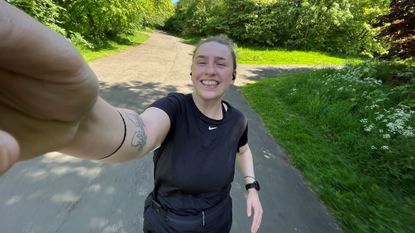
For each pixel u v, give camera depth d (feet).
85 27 37.60
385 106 18.06
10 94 1.17
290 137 15.61
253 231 5.20
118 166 10.18
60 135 1.42
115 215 7.89
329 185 11.10
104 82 22.26
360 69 26.30
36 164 9.55
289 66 46.06
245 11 71.41
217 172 3.91
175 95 3.86
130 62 33.01
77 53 1.20
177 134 3.68
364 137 14.90
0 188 8.18
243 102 22.74
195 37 89.30
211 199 4.04
